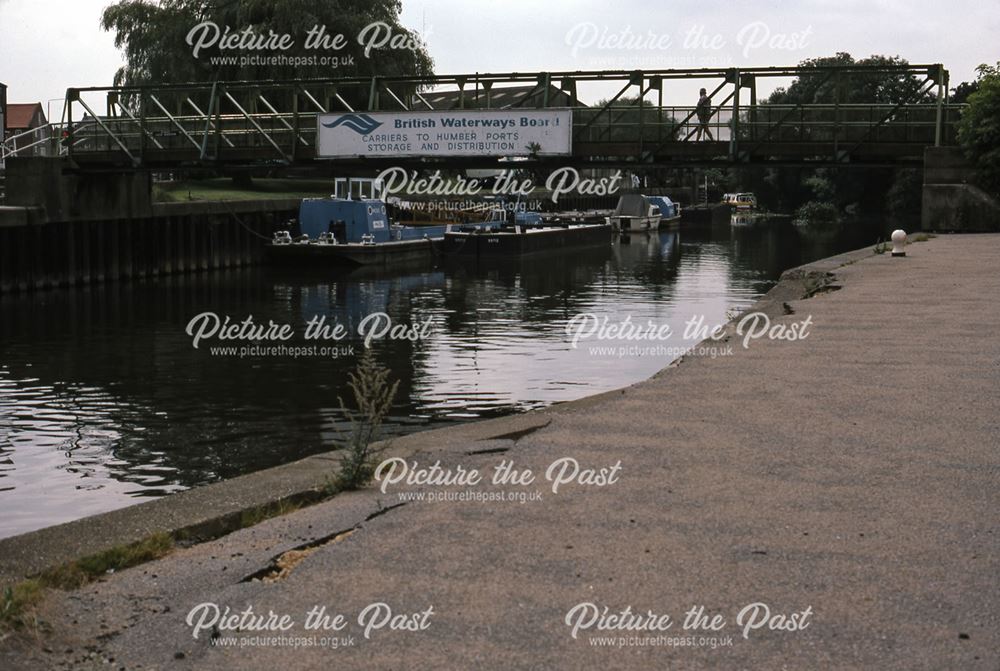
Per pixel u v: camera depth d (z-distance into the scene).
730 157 37.25
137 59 66.25
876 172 112.75
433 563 6.47
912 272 23.16
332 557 6.60
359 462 8.27
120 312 35.12
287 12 61.41
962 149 35.75
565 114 38.09
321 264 51.72
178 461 15.82
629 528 7.02
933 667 5.11
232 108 63.66
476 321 32.91
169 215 47.59
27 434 17.58
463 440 9.58
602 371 22.92
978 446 8.92
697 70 37.28
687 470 8.35
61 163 41.59
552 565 6.40
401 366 23.89
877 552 6.53
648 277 48.69
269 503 7.79
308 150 53.38
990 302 18.11
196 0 63.59
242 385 21.83
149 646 5.52
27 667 5.28
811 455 8.73
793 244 72.06
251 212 53.25
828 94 87.19
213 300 38.88
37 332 30.33
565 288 43.78
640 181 122.94
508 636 5.50
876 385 11.50
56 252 41.28
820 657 5.23
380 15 64.81
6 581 6.30
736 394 11.17
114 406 19.81
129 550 6.81
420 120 39.56
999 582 6.05
